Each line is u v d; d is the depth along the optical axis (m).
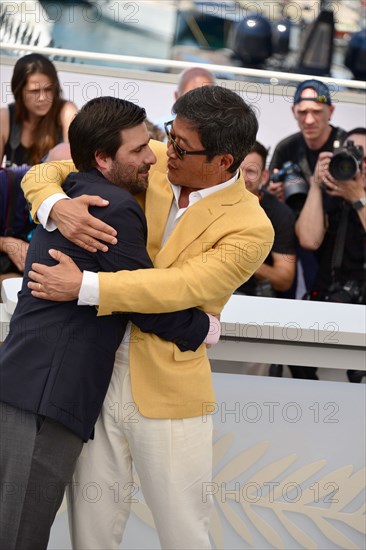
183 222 4.50
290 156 8.50
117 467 4.66
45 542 4.46
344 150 7.90
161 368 4.48
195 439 4.57
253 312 5.49
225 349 5.26
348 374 7.02
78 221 4.29
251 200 4.63
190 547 4.64
